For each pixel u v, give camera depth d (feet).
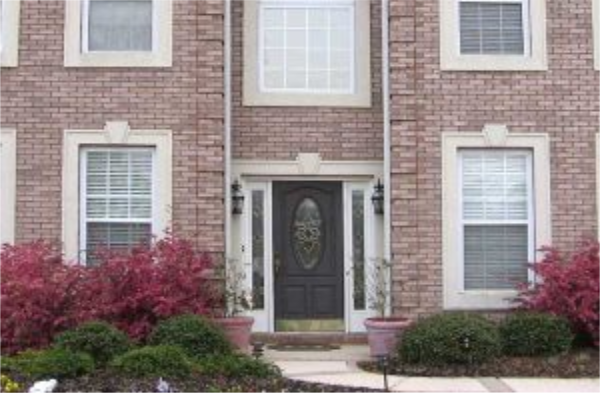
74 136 42.70
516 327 39.65
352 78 46.29
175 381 33.19
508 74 43.21
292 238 46.52
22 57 42.80
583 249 41.83
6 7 42.91
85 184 43.06
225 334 38.75
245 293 43.19
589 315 40.01
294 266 46.37
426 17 43.27
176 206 42.57
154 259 40.45
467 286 43.09
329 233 46.39
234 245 45.50
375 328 40.52
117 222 43.04
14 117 42.63
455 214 42.78
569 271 40.83
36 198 42.52
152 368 33.76
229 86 44.47
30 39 42.91
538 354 39.40
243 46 46.09
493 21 43.86
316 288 46.37
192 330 37.24
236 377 34.55
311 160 45.73
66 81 42.83
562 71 43.24
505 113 43.06
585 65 43.27
